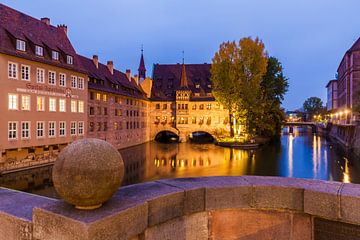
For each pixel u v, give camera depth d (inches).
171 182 145.0
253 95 1855.3
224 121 2444.6
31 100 1135.0
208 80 2731.3
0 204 130.9
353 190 126.8
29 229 111.2
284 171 1176.8
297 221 133.3
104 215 94.7
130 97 2076.8
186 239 131.6
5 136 1024.9
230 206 137.8
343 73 2947.8
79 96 1424.7
